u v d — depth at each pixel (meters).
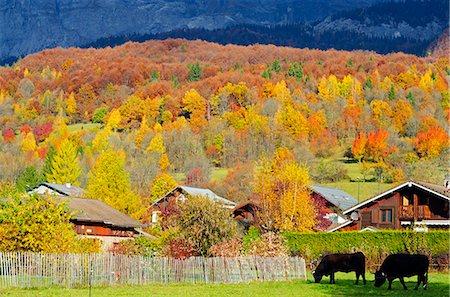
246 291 63.84
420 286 66.31
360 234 102.56
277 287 68.75
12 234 71.69
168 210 122.12
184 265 75.06
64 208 78.06
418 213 118.81
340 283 72.69
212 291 64.00
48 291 61.12
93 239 86.19
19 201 74.44
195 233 99.56
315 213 137.62
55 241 73.38
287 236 108.56
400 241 98.94
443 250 94.31
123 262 70.38
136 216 157.25
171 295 59.25
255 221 139.62
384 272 65.00
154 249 89.25
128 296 57.91
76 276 66.75
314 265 93.44
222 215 102.12
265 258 81.00
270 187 137.38
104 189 156.38
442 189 119.25
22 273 63.56
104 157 159.88
